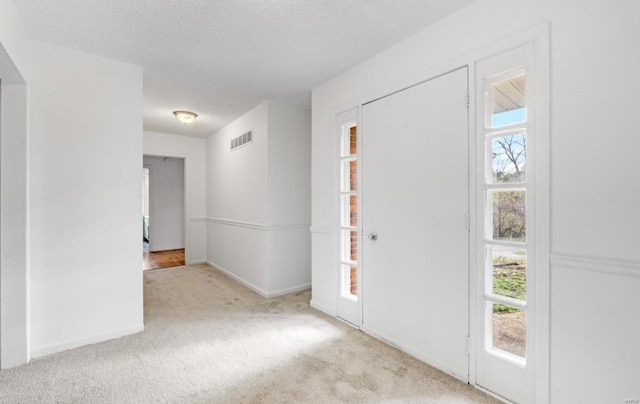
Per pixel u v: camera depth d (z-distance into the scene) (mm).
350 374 1949
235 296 3627
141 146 2672
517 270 1670
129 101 2611
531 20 1559
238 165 4332
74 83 2355
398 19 1985
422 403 1669
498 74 1707
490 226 1781
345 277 2891
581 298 1409
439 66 1994
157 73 2824
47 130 2240
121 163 2564
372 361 2107
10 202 2068
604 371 1350
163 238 7035
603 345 1352
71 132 2340
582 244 1404
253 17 1963
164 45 2318
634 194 1274
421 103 2113
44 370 2000
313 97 3221
